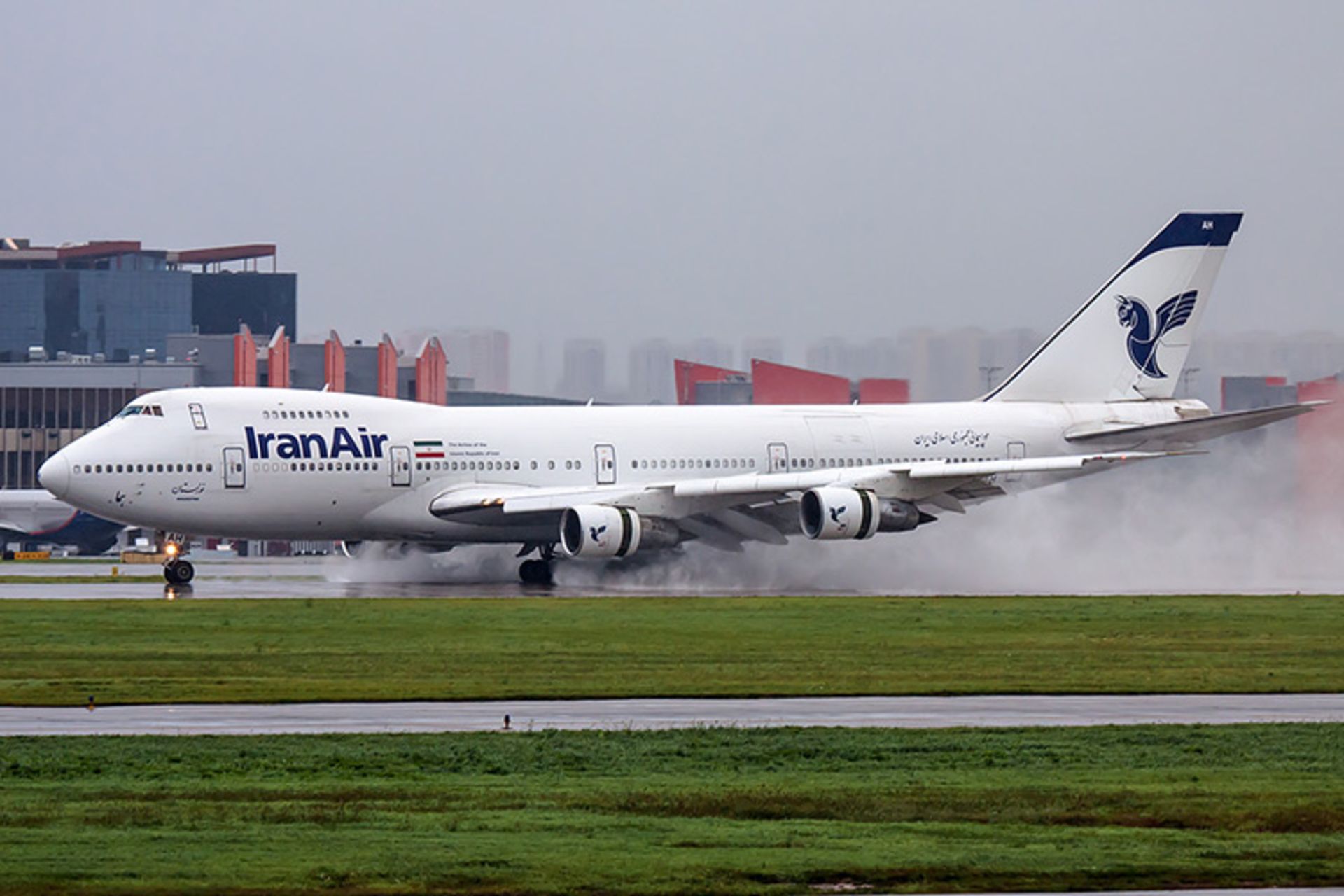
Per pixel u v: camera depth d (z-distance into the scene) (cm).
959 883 6266
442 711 10669
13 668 12562
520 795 7812
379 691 11456
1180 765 8675
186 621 16088
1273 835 7031
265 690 11488
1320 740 9450
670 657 13362
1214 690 11650
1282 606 18300
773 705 10988
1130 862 6500
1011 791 7906
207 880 6147
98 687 11631
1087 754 9006
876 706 10981
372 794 7819
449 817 7306
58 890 5981
